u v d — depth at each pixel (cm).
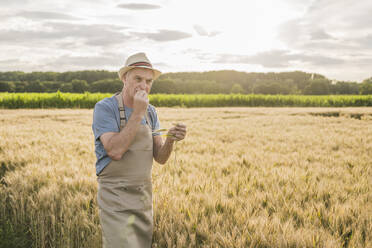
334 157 630
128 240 202
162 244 248
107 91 9125
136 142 212
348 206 309
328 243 232
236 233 253
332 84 11238
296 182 405
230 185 384
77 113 2014
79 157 568
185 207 301
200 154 646
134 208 209
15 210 340
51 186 364
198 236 263
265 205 334
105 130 204
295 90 12150
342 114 2134
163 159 241
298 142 856
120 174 208
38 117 1711
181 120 1664
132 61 205
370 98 4350
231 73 15188
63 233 277
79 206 312
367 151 695
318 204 320
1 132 926
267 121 1559
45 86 9756
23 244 287
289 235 243
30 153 582
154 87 10081
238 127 1253
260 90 12156
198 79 15225
